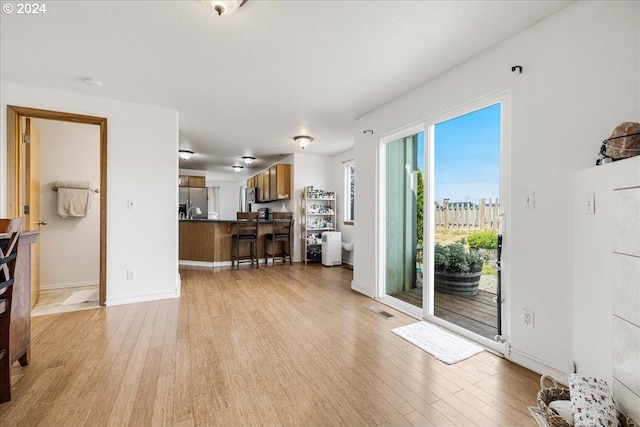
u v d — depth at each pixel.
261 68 2.62
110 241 3.31
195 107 3.60
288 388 1.78
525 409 1.60
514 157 2.10
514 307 2.10
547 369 1.89
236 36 2.13
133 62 2.51
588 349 1.62
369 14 1.90
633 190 1.29
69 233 4.20
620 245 1.37
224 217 10.91
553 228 1.86
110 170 3.31
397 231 3.49
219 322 2.84
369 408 1.60
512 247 2.11
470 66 2.45
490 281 2.51
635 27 1.54
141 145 3.46
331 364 2.07
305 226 6.19
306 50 2.33
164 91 3.12
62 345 2.32
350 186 6.34
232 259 5.87
